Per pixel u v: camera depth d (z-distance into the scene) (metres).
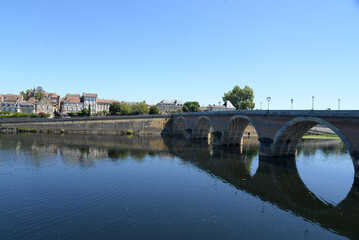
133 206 18.83
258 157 41.66
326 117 29.55
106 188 22.83
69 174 27.17
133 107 114.50
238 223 16.66
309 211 19.14
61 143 50.53
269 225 16.58
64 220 16.14
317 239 14.98
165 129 88.81
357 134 26.38
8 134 63.66
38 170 28.44
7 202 18.98
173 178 26.95
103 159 35.81
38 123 74.56
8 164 30.69
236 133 57.88
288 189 24.45
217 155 43.25
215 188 23.94
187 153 44.66
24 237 13.93
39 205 18.55
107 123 81.44
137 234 14.60
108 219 16.45
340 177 29.42
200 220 16.84
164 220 16.61
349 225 16.95
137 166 32.16
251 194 22.61
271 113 38.88
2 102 97.69
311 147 58.50
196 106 128.38
